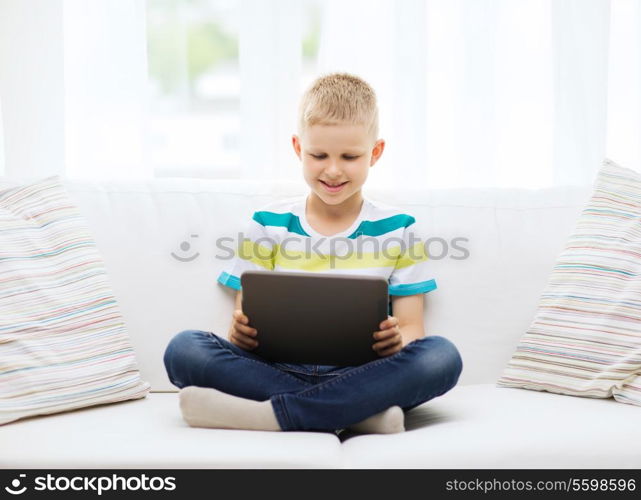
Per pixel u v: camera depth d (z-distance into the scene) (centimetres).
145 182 220
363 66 269
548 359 190
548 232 216
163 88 286
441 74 272
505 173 277
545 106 274
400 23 264
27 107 262
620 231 198
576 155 271
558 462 144
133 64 264
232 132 291
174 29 283
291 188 224
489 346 207
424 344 167
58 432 156
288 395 157
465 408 173
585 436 149
